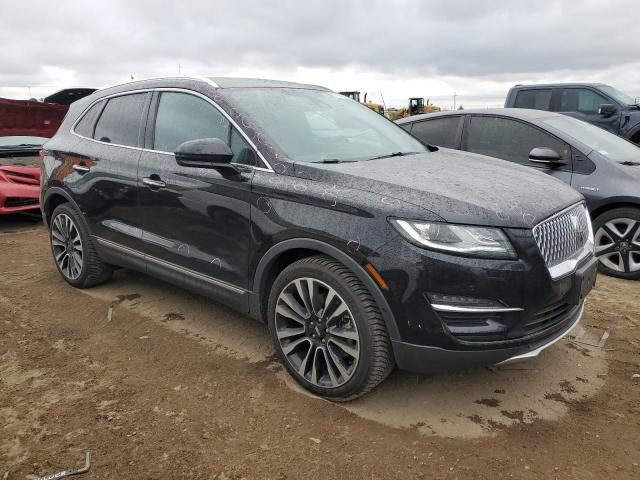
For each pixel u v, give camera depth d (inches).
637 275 196.9
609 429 107.8
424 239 98.5
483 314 98.6
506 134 223.5
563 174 206.1
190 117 143.1
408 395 120.4
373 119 165.2
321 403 116.8
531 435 106.4
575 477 94.6
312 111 147.5
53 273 205.6
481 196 104.5
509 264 97.9
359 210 105.1
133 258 158.7
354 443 103.7
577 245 116.7
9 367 133.0
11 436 105.6
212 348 142.6
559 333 109.0
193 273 140.1
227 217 127.5
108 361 136.0
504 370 131.3
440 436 106.1
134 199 153.6
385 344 106.7
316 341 117.0
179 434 106.3
